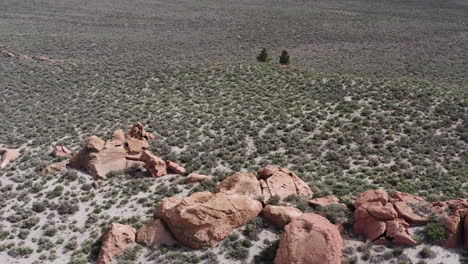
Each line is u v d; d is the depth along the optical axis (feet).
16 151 129.59
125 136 128.67
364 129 129.18
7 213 94.99
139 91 195.62
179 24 440.45
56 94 197.16
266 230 73.67
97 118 161.79
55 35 355.97
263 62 234.17
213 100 171.42
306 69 222.07
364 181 96.37
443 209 68.95
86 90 202.18
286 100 163.84
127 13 490.49
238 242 71.56
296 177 88.79
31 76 224.74
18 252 80.23
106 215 90.89
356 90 165.58
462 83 212.84
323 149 118.01
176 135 137.59
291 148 119.55
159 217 78.18
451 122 128.98
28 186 106.73
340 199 79.71
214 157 117.29
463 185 91.71
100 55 291.79
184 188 99.55
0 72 228.02
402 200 72.54
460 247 63.41
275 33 393.70
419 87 164.35
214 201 74.90
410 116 135.85
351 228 69.51
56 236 85.30
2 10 475.72
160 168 107.24
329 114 144.97
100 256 73.46
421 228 66.44
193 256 70.23
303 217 66.08
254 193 82.12
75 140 139.95
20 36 338.75
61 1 546.67
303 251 59.82
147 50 314.76
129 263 70.49
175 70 224.53
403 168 102.68
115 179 106.83
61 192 102.01
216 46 338.34
